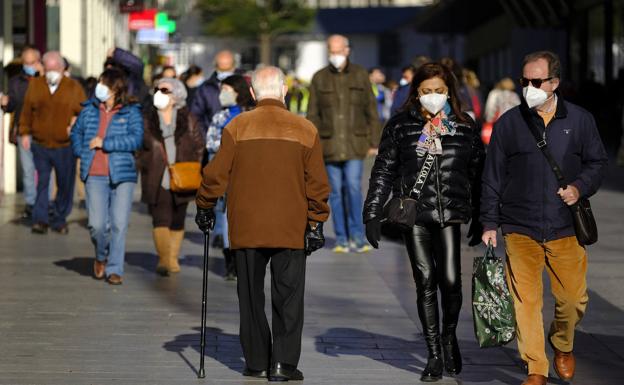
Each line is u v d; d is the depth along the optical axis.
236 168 17.91
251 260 17.95
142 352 19.56
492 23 137.62
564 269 16.89
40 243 33.44
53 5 67.25
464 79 35.34
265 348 18.06
